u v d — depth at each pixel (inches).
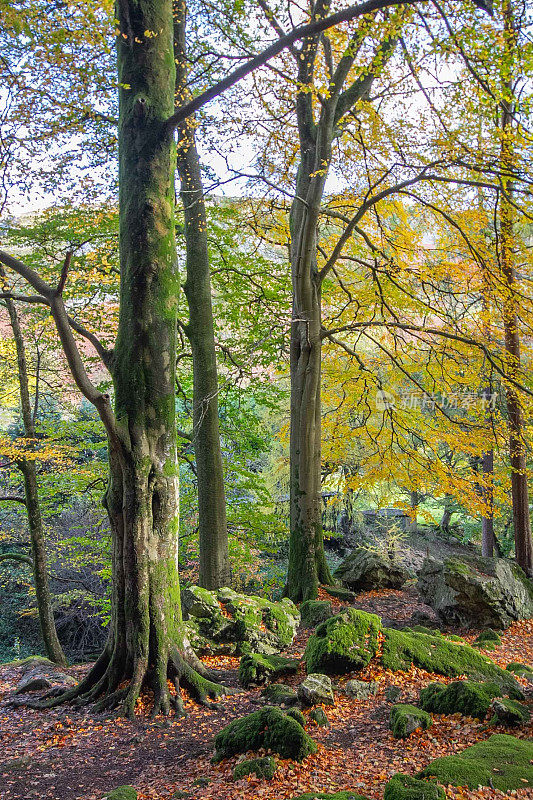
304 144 487.5
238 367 529.3
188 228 518.0
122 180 319.6
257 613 376.5
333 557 845.8
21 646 737.6
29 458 469.4
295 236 503.8
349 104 468.1
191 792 195.5
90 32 261.7
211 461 511.8
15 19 266.4
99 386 573.6
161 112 312.8
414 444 652.7
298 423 501.7
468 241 432.5
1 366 570.3
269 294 582.9
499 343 530.3
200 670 313.9
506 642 378.9
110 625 315.6
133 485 305.0
